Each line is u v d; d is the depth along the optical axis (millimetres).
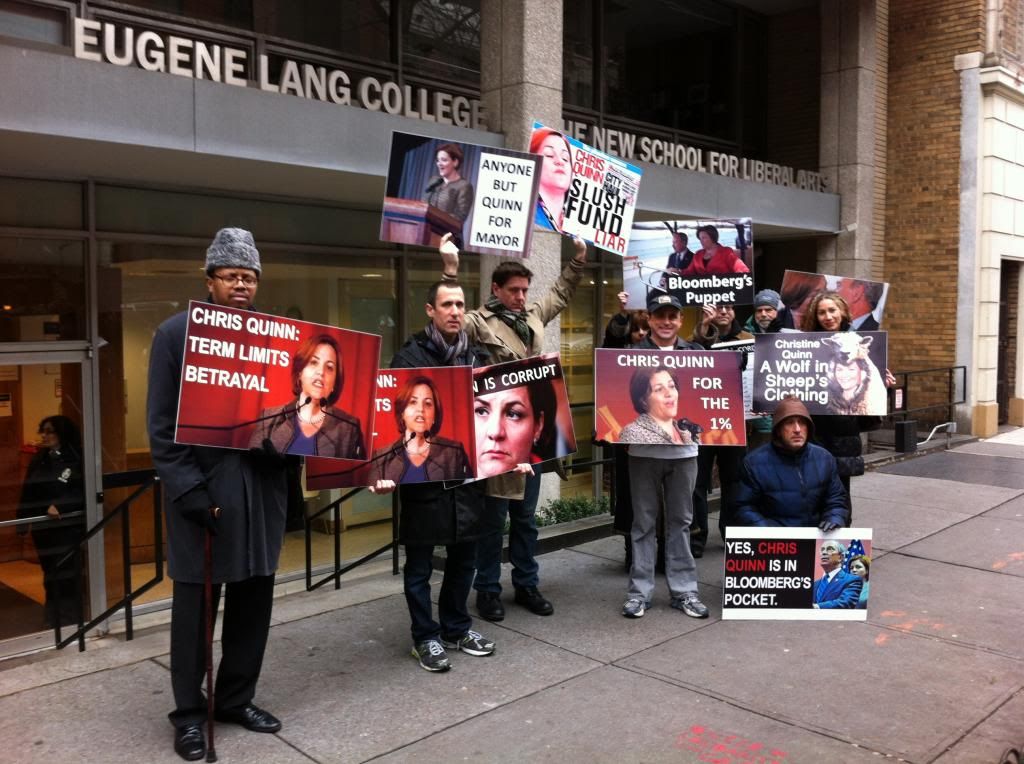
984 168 12609
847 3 11438
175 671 3627
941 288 12938
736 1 11758
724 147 11805
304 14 7031
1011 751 3322
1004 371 14578
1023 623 5250
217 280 3574
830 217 11445
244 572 3564
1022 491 9273
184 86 4973
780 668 4547
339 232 7074
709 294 6613
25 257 5383
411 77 7867
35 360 5398
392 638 5012
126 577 5141
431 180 5070
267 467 3652
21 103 4383
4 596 5375
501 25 7285
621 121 10234
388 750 3678
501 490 4871
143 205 5922
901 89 13070
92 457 5641
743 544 5219
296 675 4457
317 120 5621
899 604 5598
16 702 4215
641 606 5309
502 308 5055
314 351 3703
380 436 4297
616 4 10234
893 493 9188
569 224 5820
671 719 3965
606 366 5176
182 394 3355
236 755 3619
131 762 3580
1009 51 12781
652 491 5285
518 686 4316
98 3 5719
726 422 5176
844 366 5562
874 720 3961
